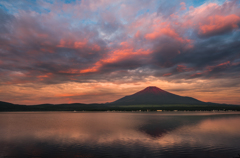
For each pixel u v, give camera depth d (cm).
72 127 5347
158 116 10588
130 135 3894
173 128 4984
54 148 2806
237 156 2378
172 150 2661
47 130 4741
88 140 3397
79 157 2361
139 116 10738
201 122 6675
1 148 2822
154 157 2333
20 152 2597
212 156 2377
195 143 3095
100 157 2344
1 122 7119
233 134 3978
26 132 4419
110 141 3294
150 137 3650
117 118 9131
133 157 2342
